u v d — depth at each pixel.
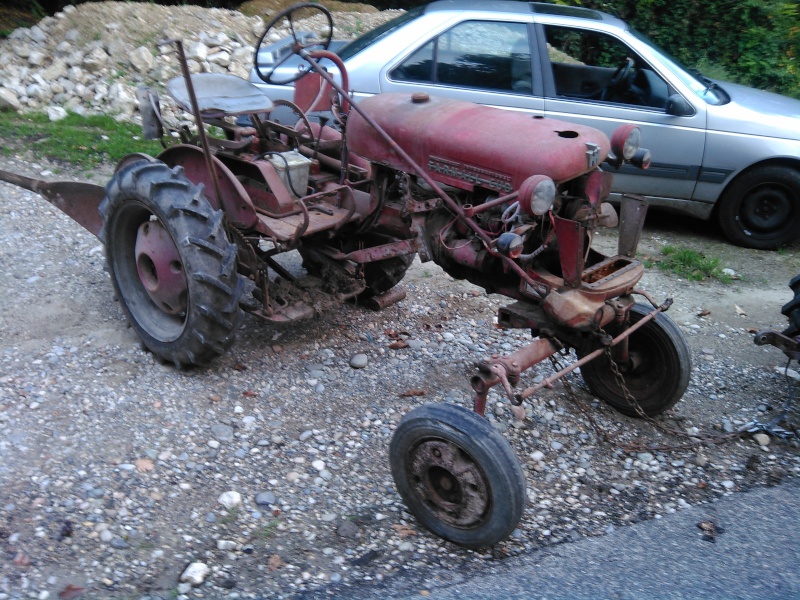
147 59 8.83
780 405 4.46
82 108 8.35
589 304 3.42
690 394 4.55
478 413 3.32
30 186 5.01
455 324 5.15
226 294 3.96
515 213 3.21
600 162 3.45
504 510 3.02
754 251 6.80
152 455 3.61
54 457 3.53
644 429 4.19
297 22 10.74
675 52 11.90
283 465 3.67
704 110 6.44
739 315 5.55
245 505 3.39
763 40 11.62
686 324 5.38
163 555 3.07
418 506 3.32
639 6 11.65
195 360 4.14
